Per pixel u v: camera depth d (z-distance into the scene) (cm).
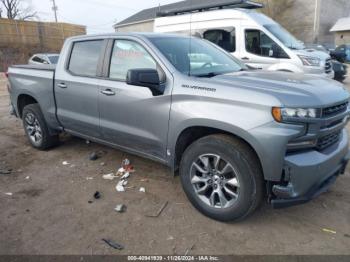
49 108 463
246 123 263
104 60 386
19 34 2980
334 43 3200
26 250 268
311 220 305
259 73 346
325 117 267
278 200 268
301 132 255
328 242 272
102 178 402
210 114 283
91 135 425
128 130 361
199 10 919
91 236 286
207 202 306
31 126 511
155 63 336
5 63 2617
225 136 286
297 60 745
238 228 293
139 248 269
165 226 298
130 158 464
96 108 393
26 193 367
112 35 386
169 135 320
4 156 488
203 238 280
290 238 279
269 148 255
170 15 980
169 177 401
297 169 257
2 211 328
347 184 372
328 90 288
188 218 311
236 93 274
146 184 383
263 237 280
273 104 254
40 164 452
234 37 820
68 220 311
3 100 1054
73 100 422
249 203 276
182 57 350
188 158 310
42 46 3141
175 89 311
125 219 311
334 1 3152
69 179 401
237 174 277
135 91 343
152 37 361
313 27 2953
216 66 370
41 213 324
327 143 288
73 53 433
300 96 260
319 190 281
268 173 261
